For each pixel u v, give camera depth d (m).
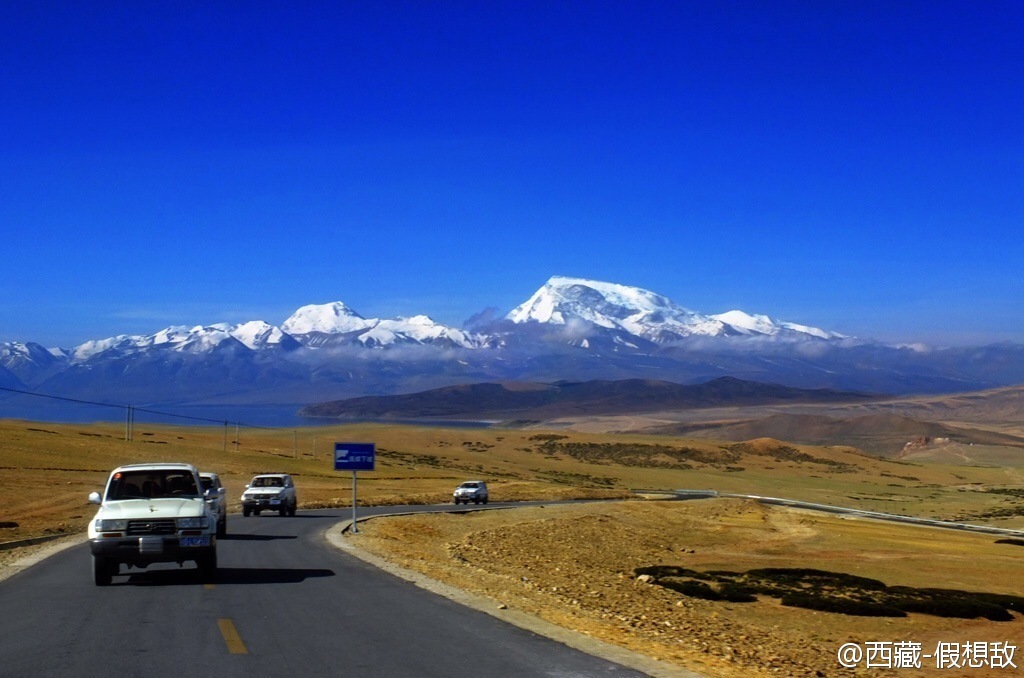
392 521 44.03
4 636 11.95
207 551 16.92
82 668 10.16
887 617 25.73
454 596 16.73
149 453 94.44
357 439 181.12
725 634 19.69
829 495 129.88
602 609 20.09
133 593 15.98
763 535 54.31
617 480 136.38
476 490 66.88
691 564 40.69
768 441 199.00
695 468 171.25
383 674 10.13
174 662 10.49
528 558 36.19
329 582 18.05
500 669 10.54
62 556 23.02
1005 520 91.19
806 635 22.31
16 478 67.06
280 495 45.25
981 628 24.70
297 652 11.14
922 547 49.81
